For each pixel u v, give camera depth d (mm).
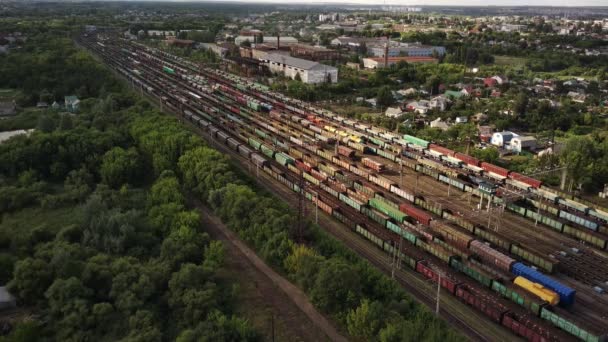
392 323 72812
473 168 149875
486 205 128375
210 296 80750
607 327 77938
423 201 124812
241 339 73062
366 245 107500
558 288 84250
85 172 138375
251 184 134750
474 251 99562
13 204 119812
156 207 114375
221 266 96312
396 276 95188
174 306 81500
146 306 80500
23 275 84062
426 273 94312
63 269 85750
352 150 164500
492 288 89188
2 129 179625
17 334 72438
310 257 87562
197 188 127625
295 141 178875
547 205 125312
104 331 76188
